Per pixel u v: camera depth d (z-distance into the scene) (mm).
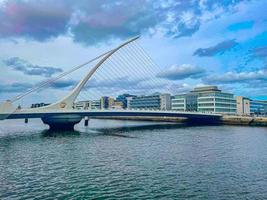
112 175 26781
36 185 23719
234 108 150625
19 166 30875
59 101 80125
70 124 78125
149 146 45938
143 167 30125
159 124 109875
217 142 51000
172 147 44781
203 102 143000
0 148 43875
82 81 83312
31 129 82250
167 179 25328
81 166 30750
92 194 21469
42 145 47125
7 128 86688
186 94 155625
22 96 71000
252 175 26656
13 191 22172
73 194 21484
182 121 127312
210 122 113188
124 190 22344
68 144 48438
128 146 45969
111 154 38219
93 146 45938
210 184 23781
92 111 78875
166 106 181375
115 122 131125
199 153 38812
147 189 22547
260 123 96625
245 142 50844
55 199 20469
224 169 29125
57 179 25484
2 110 66688
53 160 34188
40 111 71938
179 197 20703
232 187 22969
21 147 44906
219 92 141500
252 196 20906
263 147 44500
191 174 27047
